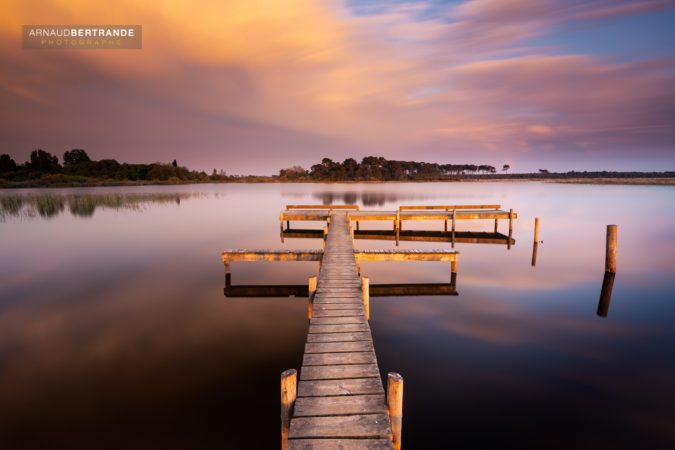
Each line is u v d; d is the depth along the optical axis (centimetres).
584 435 442
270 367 599
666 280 1095
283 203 3869
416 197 4847
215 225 2292
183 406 496
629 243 1672
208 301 931
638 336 716
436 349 664
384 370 593
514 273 1191
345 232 1534
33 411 484
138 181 8606
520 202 3881
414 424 462
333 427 340
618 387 543
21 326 766
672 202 3772
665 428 453
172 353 646
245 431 449
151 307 884
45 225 2200
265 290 1023
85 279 1125
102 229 2080
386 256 1111
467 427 457
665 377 568
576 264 1302
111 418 471
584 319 804
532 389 538
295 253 1129
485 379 566
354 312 641
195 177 11681
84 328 758
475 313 845
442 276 1166
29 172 8256
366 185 10650
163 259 1396
